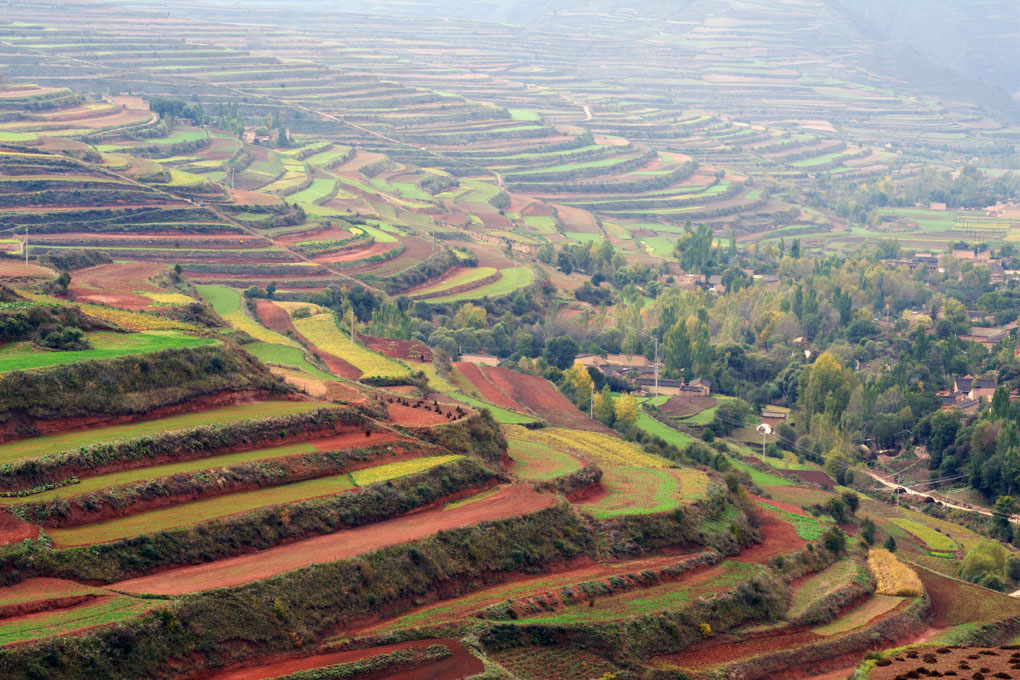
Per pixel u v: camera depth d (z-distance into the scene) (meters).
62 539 101.19
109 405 125.75
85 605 91.75
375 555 109.00
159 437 119.94
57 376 124.06
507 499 131.50
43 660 83.19
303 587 101.38
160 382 132.75
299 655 96.12
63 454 111.75
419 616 105.94
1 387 119.12
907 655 117.69
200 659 90.94
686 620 117.19
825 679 116.50
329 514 116.19
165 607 92.00
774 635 122.69
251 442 127.00
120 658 86.75
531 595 113.81
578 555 126.94
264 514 111.50
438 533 116.44
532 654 105.56
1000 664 111.31
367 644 99.12
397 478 125.81
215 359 139.88
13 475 107.00
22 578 94.56
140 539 102.12
